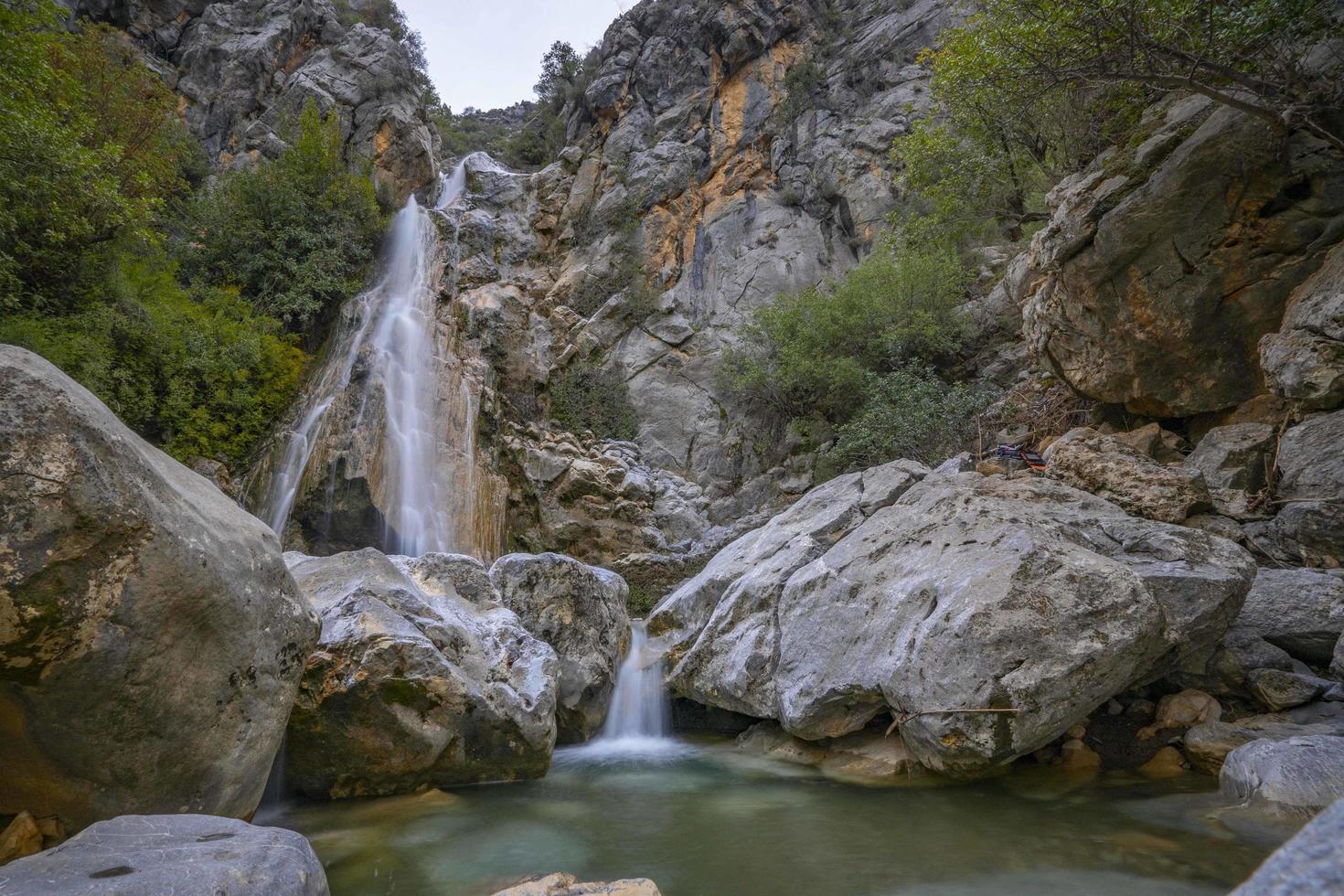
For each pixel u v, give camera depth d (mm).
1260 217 8469
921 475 8688
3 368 3143
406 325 18672
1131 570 5621
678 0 30031
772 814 5258
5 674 3098
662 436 20281
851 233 23141
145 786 3682
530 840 4797
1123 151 9664
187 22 25016
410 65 27359
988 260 19734
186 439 15164
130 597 3361
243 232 18656
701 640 7812
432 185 25656
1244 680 6195
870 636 6270
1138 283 9203
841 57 26984
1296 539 7160
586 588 8117
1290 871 1014
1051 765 5895
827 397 18297
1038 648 5254
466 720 5898
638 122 27516
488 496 17344
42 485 3074
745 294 22688
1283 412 8461
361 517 15547
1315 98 7520
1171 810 4891
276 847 3055
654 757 7027
